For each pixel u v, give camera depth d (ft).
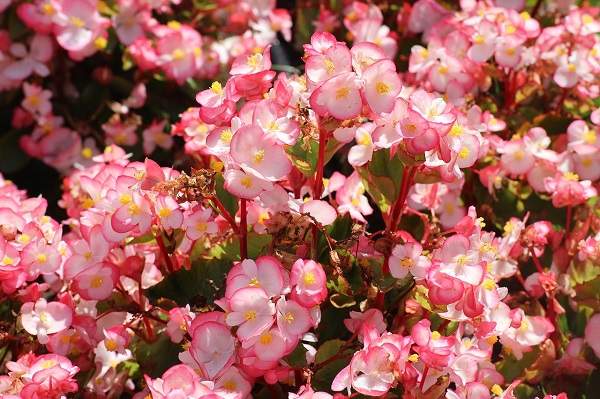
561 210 4.36
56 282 4.12
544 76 4.54
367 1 5.14
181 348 3.97
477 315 3.74
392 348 3.68
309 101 3.68
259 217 3.93
